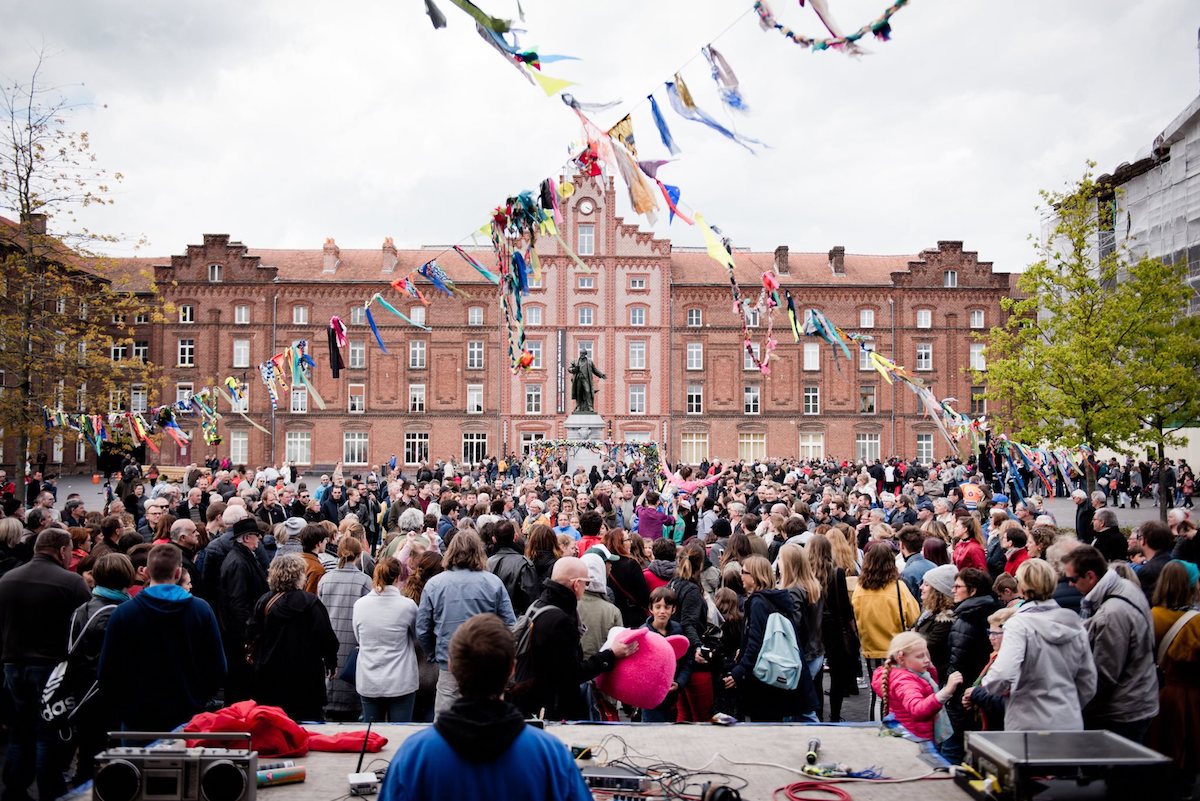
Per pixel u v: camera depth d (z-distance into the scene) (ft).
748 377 238.48
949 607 30.78
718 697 33.14
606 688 25.52
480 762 13.60
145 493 84.43
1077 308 103.30
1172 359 100.27
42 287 108.37
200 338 231.50
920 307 239.50
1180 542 34.65
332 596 34.01
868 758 21.65
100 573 27.99
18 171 102.89
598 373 138.41
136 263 233.35
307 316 234.17
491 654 13.94
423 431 235.40
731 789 18.13
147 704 24.23
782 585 32.81
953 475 126.93
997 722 25.44
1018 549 40.68
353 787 19.11
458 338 236.02
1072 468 101.45
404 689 29.55
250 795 17.31
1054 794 17.21
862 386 239.91
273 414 231.91
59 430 107.76
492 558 35.70
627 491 79.87
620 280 236.63
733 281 43.01
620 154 33.17
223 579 34.65
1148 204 150.71
